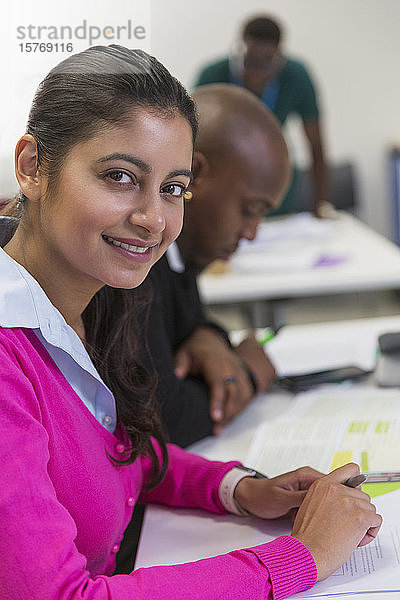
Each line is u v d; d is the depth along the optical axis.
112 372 1.10
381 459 1.25
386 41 4.51
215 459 1.38
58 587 0.79
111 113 0.84
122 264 0.89
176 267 1.63
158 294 1.51
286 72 3.35
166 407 1.40
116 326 1.11
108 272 0.88
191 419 1.43
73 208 0.85
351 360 1.76
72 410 0.94
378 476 1.20
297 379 1.64
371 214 4.75
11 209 0.94
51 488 0.83
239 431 1.49
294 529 1.04
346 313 4.13
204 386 1.52
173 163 0.88
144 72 0.86
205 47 4.31
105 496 0.97
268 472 1.27
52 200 0.87
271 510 1.14
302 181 3.79
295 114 3.53
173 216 0.91
